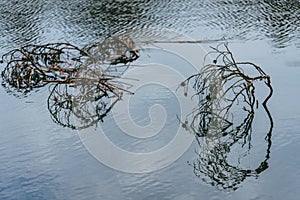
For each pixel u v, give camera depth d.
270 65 23.64
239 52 25.89
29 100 21.86
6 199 14.34
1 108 21.25
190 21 32.62
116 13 36.28
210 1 37.66
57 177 15.29
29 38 31.92
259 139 16.86
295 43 26.69
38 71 24.56
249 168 15.23
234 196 13.82
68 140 17.59
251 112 18.66
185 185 14.46
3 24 35.78
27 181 15.20
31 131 18.67
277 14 32.91
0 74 25.59
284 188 14.07
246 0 37.34
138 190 14.30
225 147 16.55
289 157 15.62
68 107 20.64
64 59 26.20
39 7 39.88
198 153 16.17
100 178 15.05
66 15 36.84
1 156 16.84
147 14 35.19
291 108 18.78
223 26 30.95
